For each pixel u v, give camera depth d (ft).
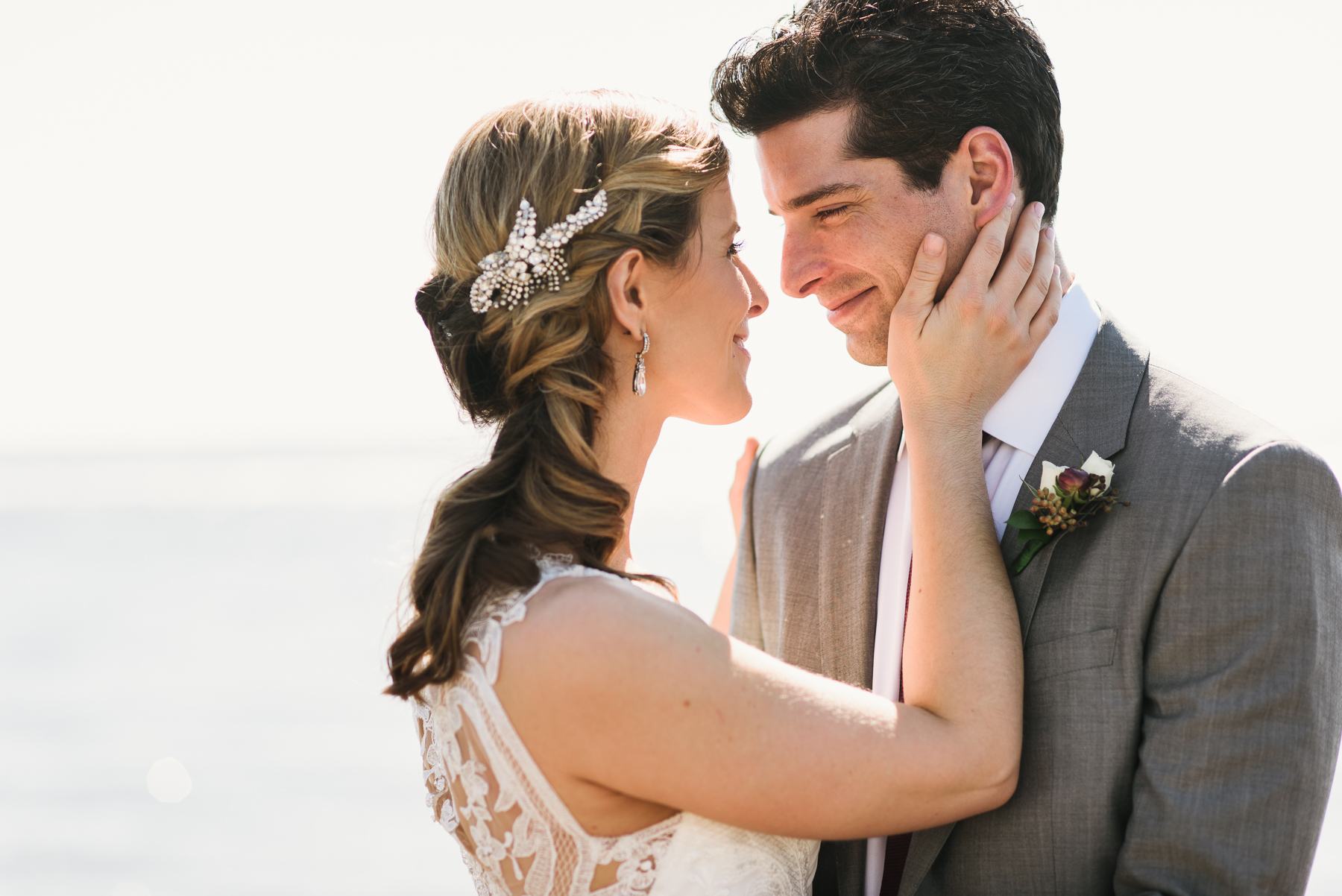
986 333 5.80
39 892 19.86
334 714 30.25
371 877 20.49
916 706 5.46
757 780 4.82
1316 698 5.14
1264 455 5.35
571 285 5.44
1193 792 5.19
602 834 5.07
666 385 5.86
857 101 6.11
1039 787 5.54
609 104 5.72
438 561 5.19
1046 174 6.39
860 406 7.55
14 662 36.65
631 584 5.18
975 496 5.73
